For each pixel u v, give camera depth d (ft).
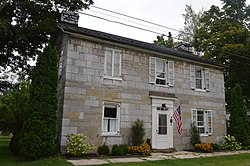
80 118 40.50
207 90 58.49
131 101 46.42
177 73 54.39
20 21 54.29
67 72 40.88
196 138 51.90
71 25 50.08
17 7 52.60
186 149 51.49
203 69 59.41
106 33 52.80
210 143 54.95
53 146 36.17
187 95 54.60
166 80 52.31
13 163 33.55
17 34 49.21
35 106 36.29
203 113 56.95
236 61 85.20
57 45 51.49
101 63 44.52
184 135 52.03
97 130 41.70
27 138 34.78
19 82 59.98
